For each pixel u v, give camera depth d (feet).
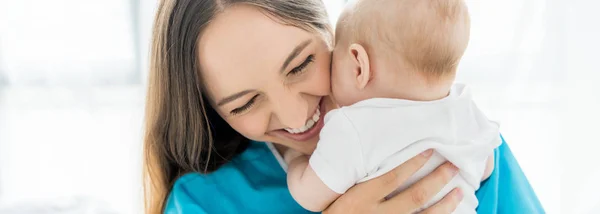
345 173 2.65
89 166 8.25
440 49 2.43
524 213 3.23
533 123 6.95
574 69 6.68
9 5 8.05
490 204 3.14
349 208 2.73
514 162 3.47
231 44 2.70
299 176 2.96
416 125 2.55
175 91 3.08
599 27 6.53
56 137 8.39
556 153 6.79
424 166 2.73
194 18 2.77
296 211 3.34
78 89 8.25
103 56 8.14
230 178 3.39
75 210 6.63
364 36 2.57
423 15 2.41
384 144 2.57
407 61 2.48
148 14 7.89
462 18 2.47
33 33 8.14
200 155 3.42
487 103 7.09
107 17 8.04
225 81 2.81
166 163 3.48
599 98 6.61
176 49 2.91
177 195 3.31
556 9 6.65
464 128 2.63
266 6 2.71
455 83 2.83
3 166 8.28
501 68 6.99
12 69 8.21
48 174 8.27
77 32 8.12
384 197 2.73
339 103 2.91
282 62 2.73
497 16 6.89
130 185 7.90
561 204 6.66
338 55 2.75
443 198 2.76
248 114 2.97
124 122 8.23
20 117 8.44
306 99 2.96
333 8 6.81
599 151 6.61
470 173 2.72
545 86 6.88
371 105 2.61
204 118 3.22
